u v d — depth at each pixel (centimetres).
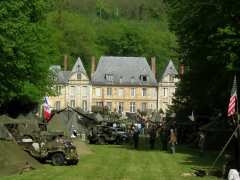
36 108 7694
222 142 5916
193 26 5516
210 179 3105
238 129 3366
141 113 14588
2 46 4522
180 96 7912
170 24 6200
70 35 16950
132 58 17000
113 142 6925
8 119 4962
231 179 2186
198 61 5762
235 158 3253
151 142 5941
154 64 16988
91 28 17875
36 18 5709
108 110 14188
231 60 4672
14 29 4547
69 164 3797
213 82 5594
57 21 16888
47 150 3784
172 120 8225
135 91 16700
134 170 3572
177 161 4369
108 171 3462
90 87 16450
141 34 18375
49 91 6988
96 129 7112
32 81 6122
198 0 5106
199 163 4200
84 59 17262
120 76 16712
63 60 16538
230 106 3428
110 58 16912
